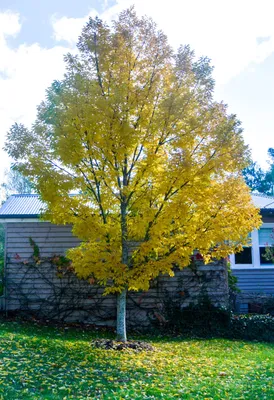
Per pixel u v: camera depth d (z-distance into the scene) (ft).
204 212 29.78
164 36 30.99
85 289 43.80
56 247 44.52
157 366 25.89
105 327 42.60
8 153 30.48
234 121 29.99
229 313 41.47
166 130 29.68
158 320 42.47
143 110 30.30
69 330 39.96
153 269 29.94
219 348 34.12
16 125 30.91
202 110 30.25
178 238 29.89
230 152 29.32
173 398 19.48
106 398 19.16
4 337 30.99
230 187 29.86
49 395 19.24
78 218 30.63
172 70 30.50
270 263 52.65
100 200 31.48
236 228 29.81
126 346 31.07
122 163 30.81
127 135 28.22
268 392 20.71
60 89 30.42
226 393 20.47
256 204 53.01
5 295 43.83
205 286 43.14
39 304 43.70
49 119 30.19
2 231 75.87
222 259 43.68
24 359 24.99
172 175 28.60
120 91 29.01
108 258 29.71
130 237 31.68
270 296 49.19
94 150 29.40
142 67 30.73
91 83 29.78
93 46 30.45
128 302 43.29
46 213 31.30
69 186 29.25
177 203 28.71
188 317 42.16
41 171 29.43
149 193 30.01
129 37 30.50
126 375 23.35
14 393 19.16
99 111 28.60
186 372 24.80
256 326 40.57
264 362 28.43
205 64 30.83
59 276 43.65
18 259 44.39
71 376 22.47
